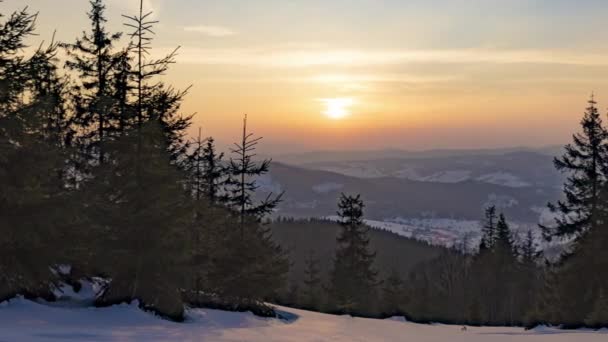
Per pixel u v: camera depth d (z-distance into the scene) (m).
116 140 18.80
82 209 15.32
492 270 80.62
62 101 21.81
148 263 18.03
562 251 40.91
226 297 28.73
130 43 20.39
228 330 18.08
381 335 24.75
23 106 13.68
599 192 38.78
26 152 13.73
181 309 19.05
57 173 15.60
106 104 20.73
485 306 81.19
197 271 20.39
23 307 15.37
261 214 34.19
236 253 29.02
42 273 14.45
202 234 23.67
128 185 18.11
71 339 12.12
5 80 12.99
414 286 94.50
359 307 60.41
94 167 18.73
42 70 14.07
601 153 40.00
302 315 33.53
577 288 38.03
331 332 23.66
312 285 77.25
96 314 16.39
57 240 14.56
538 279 84.56
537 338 24.14
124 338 13.09
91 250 16.77
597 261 36.81
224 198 33.25
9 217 13.49
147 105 21.06
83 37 22.88
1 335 11.68
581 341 22.23
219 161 34.09
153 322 16.77
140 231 17.81
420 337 24.78
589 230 38.56
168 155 19.95
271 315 29.58
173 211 18.47
